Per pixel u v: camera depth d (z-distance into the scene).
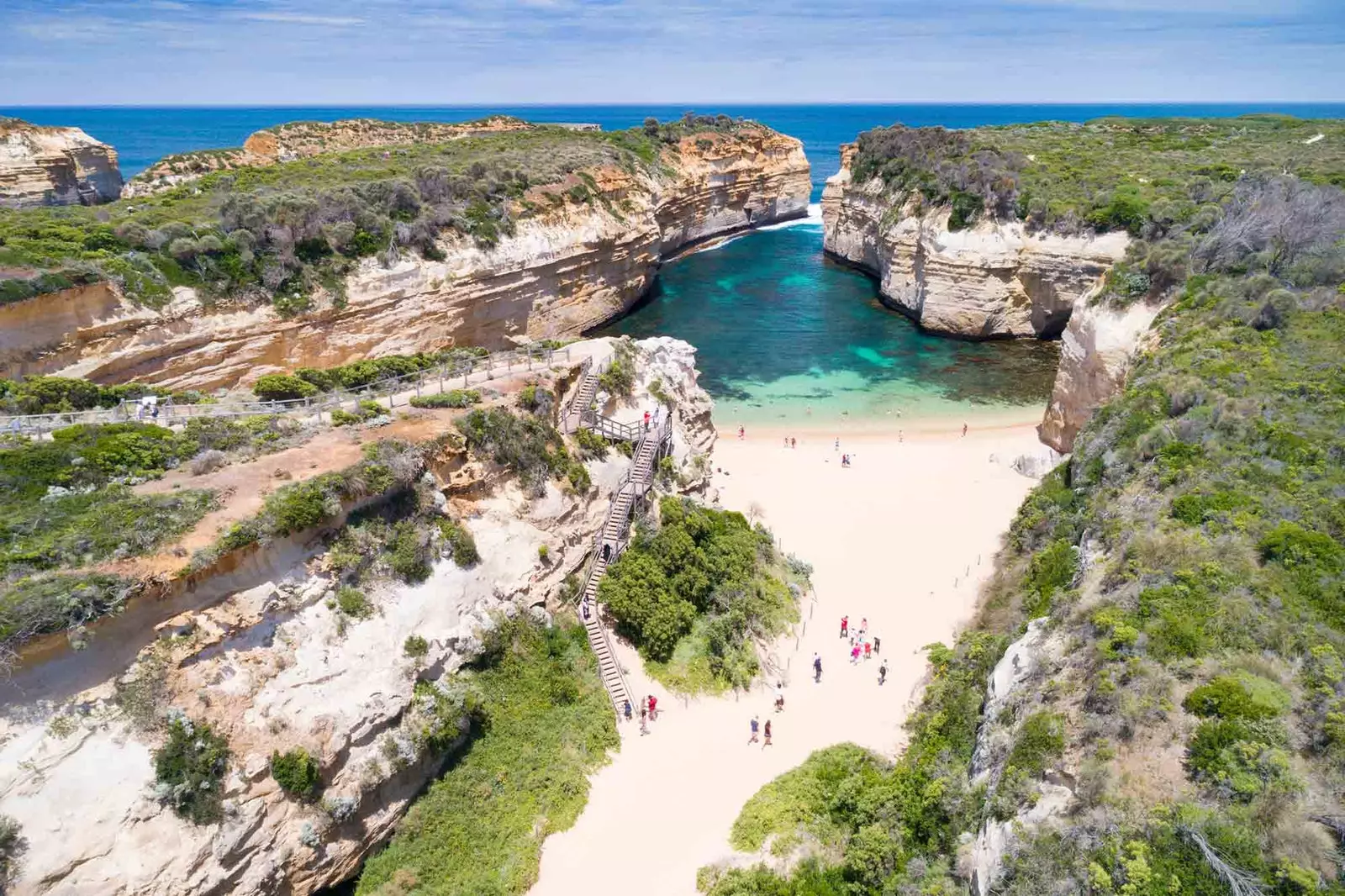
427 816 19.53
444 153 77.31
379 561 21.14
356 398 28.92
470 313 53.50
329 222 47.62
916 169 77.19
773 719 24.55
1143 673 15.63
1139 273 41.31
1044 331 64.69
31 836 13.98
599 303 66.69
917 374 57.91
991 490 40.28
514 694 22.88
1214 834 12.26
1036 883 13.03
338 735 18.22
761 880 18.02
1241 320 33.09
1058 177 68.44
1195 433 25.22
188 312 38.56
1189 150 84.88
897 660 27.39
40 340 32.78
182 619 16.97
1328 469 21.70
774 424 49.56
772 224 118.19
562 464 28.09
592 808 21.05
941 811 17.95
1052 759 15.18
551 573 26.05
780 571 31.67
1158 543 19.62
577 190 65.62
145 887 14.68
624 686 24.50
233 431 23.61
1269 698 14.48
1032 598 25.06
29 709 14.77
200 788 15.82
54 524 17.75
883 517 37.50
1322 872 11.62
